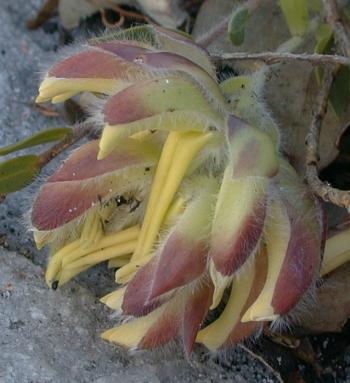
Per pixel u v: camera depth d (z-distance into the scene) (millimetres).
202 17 238
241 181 160
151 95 159
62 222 170
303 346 204
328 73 202
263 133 163
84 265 179
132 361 189
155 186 167
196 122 165
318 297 194
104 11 248
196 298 171
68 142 201
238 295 174
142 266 163
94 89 168
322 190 175
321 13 215
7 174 195
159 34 177
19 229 210
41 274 200
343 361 205
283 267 162
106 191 171
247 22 231
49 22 254
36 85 241
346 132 223
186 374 190
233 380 193
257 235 159
